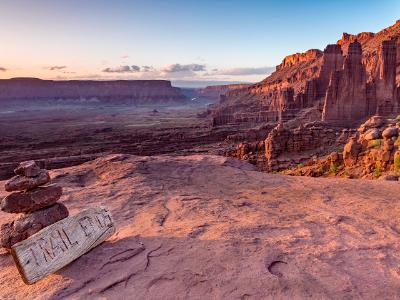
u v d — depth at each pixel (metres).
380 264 5.27
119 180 12.16
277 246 5.86
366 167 24.53
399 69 104.12
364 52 160.88
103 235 6.16
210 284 4.67
